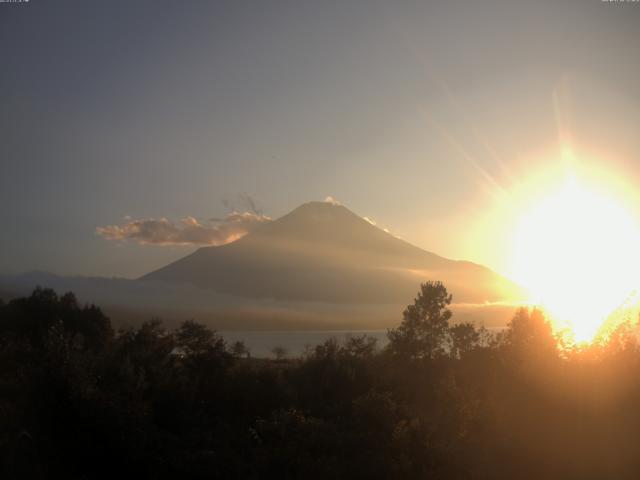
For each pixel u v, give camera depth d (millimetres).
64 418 18859
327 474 17750
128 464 18703
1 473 16797
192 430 23641
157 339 34344
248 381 29984
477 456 16500
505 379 17344
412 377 32656
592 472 15484
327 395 30656
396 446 18203
